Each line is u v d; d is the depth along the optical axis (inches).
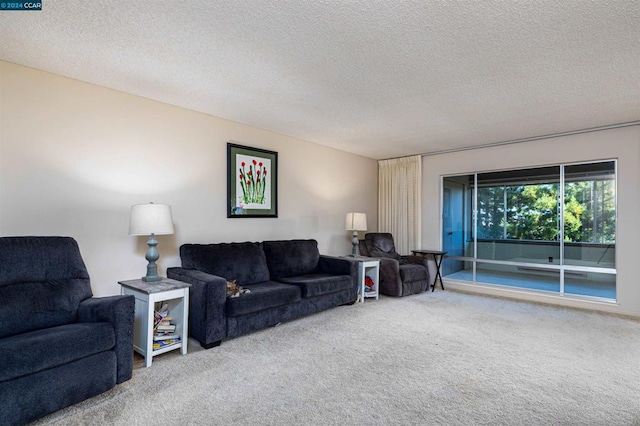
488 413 75.9
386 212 247.0
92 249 115.3
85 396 75.1
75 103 112.2
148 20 78.9
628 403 80.5
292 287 136.9
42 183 105.4
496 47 90.0
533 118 150.9
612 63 98.3
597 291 167.8
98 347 77.6
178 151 138.8
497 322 143.2
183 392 83.4
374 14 76.1
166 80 113.0
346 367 98.3
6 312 77.4
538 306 170.7
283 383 88.5
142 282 110.8
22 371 65.4
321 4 72.6
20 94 101.7
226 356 105.1
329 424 71.4
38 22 79.5
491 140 191.6
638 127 155.5
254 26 81.3
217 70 105.5
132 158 125.4
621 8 72.5
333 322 141.3
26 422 66.2
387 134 180.7
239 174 160.9
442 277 222.2
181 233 139.6
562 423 72.5
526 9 73.5
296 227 190.9
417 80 111.7
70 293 89.4
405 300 182.2
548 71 104.0
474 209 211.8
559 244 179.9
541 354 109.3
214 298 110.9
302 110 142.9
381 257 207.5
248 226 165.5
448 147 210.5
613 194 163.9
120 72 107.1
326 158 210.2
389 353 109.0
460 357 106.4
